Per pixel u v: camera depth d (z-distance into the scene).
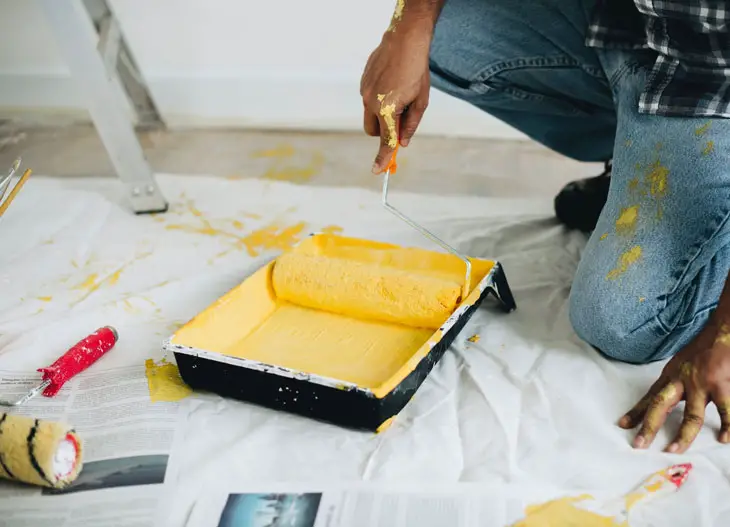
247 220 1.52
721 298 0.90
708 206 0.94
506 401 0.98
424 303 1.05
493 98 1.36
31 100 2.02
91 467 0.90
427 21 1.03
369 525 0.81
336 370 1.00
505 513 0.82
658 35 0.98
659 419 0.90
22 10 1.86
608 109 1.32
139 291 1.29
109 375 1.07
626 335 1.00
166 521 0.83
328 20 1.80
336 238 1.23
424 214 1.52
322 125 1.94
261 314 1.13
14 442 0.84
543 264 1.32
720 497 0.83
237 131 1.97
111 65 1.50
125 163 1.50
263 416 0.98
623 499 0.83
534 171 1.73
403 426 0.95
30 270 1.36
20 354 1.12
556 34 1.21
